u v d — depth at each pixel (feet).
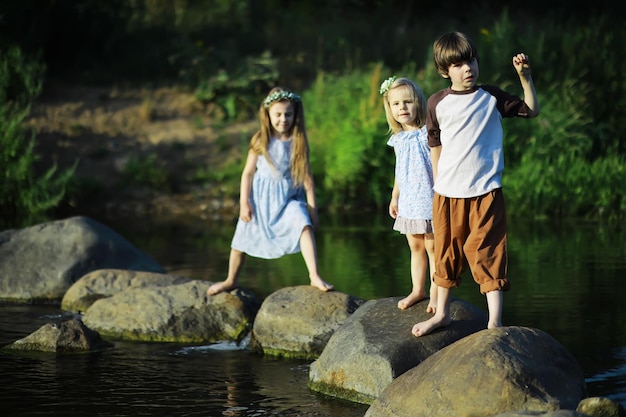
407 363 18.48
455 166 18.01
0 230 43.42
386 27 70.28
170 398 18.75
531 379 15.58
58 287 29.89
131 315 24.67
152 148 55.06
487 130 17.99
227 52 62.85
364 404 18.31
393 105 20.63
